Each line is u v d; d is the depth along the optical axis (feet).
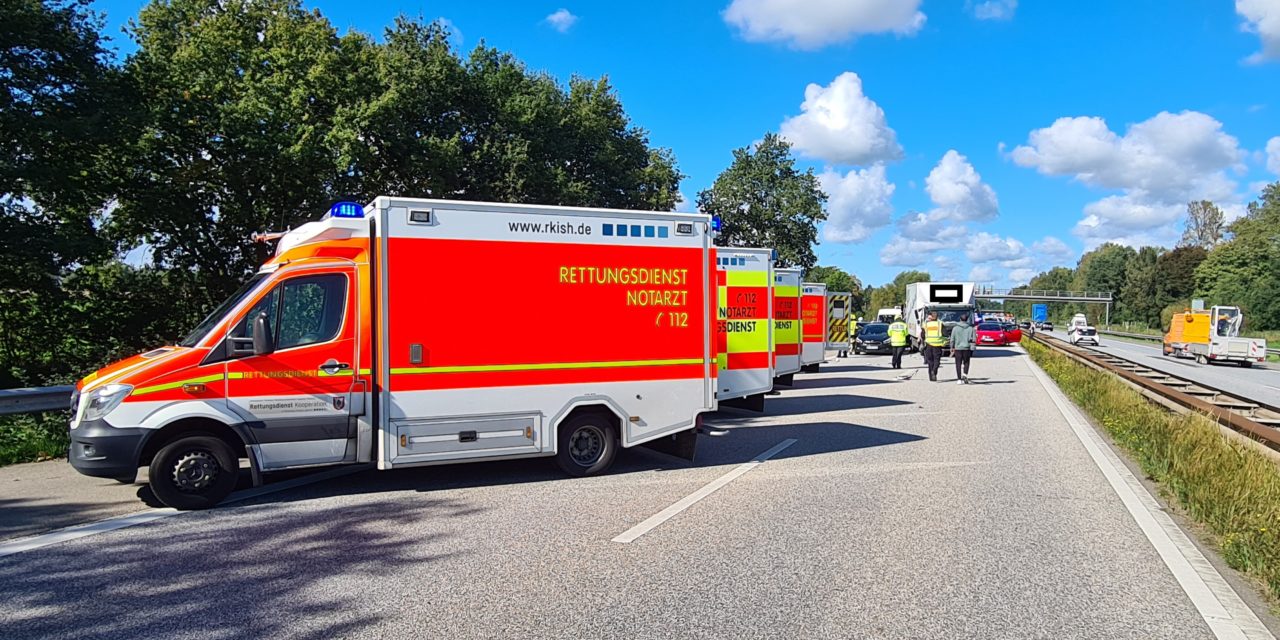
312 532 19.92
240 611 14.52
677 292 28.14
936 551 18.35
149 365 21.81
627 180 119.75
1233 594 15.52
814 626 13.84
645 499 23.66
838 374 77.92
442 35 103.19
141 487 25.12
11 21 54.39
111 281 71.51
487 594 15.42
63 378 63.52
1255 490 21.21
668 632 13.55
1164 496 24.00
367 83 81.76
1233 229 324.80
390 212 23.99
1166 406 45.57
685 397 28.25
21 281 59.57
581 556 17.89
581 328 26.50
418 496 24.07
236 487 25.25
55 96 58.54
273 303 22.99
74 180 61.21
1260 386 74.43
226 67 79.25
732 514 21.81
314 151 74.33
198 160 75.82
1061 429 38.78
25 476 26.84
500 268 25.35
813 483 26.04
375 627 13.76
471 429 24.93
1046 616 14.35
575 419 26.76
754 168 179.11
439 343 24.49
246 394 22.45
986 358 109.09
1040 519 21.29
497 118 100.17
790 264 176.96
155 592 15.53
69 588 15.75
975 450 32.63
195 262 79.87
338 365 23.47
